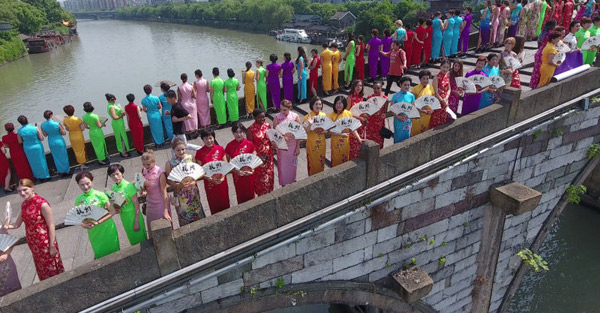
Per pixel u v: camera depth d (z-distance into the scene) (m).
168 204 6.65
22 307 5.30
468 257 10.23
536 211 11.09
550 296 14.52
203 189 9.49
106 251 6.30
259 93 13.34
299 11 89.31
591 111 10.52
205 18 118.06
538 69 9.95
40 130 10.02
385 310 9.88
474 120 8.42
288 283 7.53
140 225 6.56
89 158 11.34
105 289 5.77
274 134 7.34
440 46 15.54
